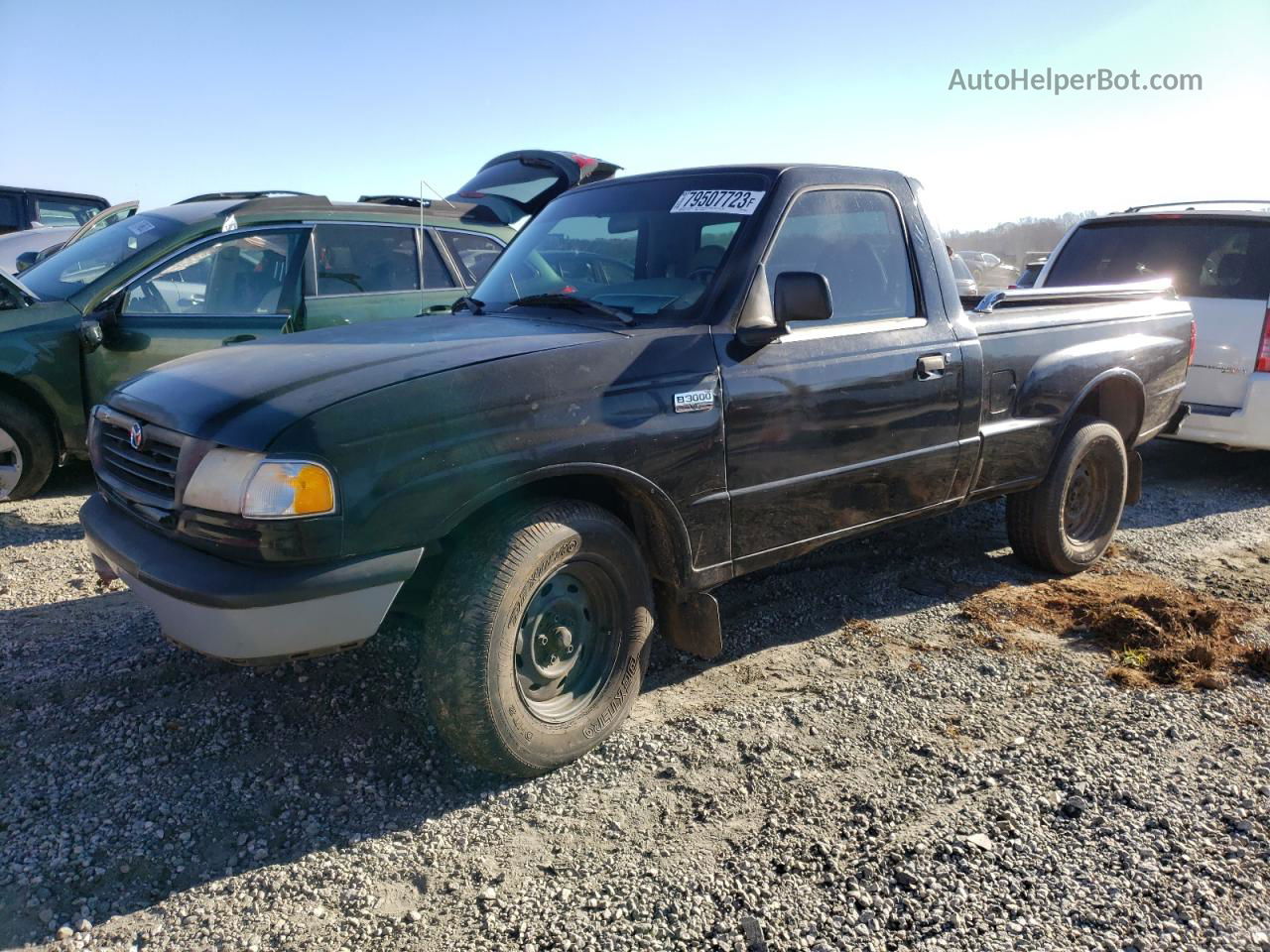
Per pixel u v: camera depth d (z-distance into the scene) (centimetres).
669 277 363
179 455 275
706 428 325
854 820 283
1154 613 440
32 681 354
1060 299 496
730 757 319
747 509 344
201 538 267
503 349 299
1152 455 814
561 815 287
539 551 288
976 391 421
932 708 353
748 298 344
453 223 727
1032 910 244
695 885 255
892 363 384
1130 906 245
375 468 263
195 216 634
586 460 296
